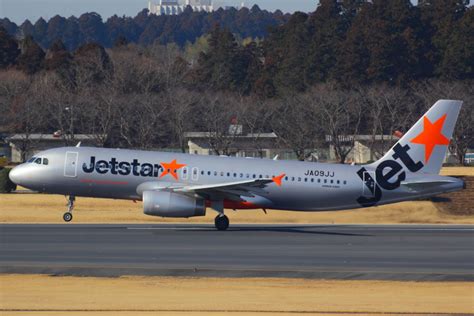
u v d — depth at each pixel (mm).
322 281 127750
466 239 186000
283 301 113438
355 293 119375
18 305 109812
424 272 136250
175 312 106562
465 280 129875
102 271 133625
